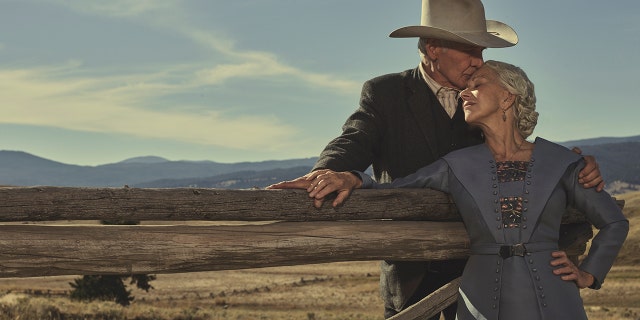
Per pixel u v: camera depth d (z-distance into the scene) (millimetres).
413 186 3154
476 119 2963
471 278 2891
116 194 2488
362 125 3555
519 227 2793
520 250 2768
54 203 2385
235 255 2693
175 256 2592
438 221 3252
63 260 2430
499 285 2771
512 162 2930
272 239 2770
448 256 3135
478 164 2961
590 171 2834
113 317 29953
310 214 2893
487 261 2850
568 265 2768
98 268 2479
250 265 2730
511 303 2734
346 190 2916
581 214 3416
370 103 3609
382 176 3738
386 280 3668
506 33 3668
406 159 3590
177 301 77375
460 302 2926
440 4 3531
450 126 3568
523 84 2945
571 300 2740
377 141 3598
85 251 2457
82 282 37906
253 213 2746
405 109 3584
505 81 2938
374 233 2975
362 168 3508
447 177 3096
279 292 91938
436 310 3229
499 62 3023
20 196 2336
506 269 2777
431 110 3561
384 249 2984
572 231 3469
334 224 2930
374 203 3010
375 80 3695
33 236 2406
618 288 82250
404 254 3029
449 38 3344
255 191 2777
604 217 2838
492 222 2836
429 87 3584
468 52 3438
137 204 2520
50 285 91000
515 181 2863
